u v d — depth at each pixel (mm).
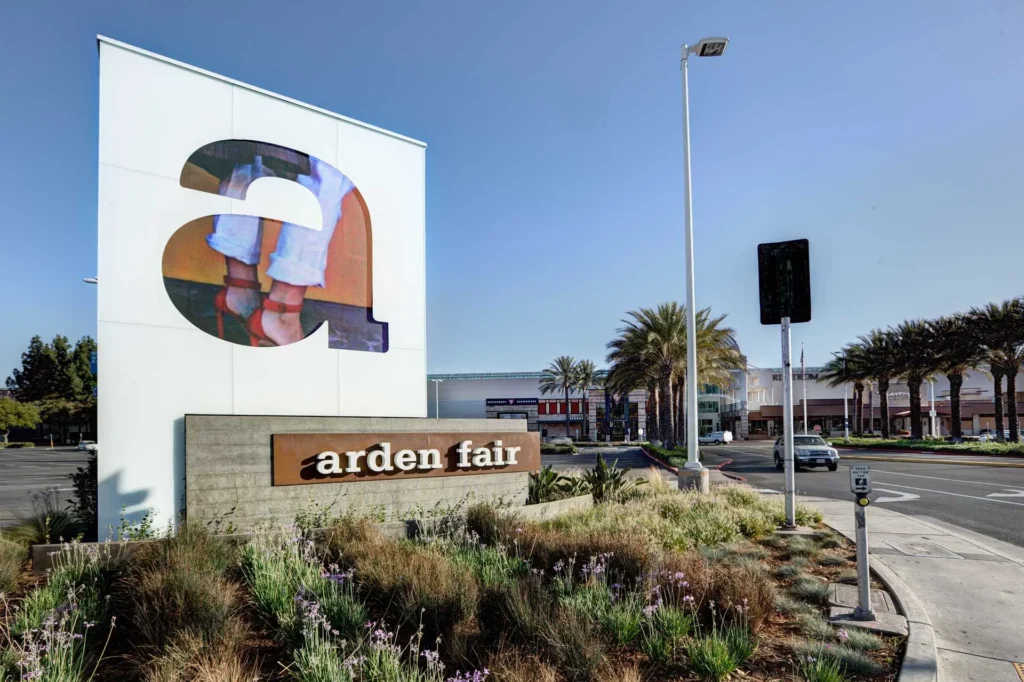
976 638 6297
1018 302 43094
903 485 21250
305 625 4848
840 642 5789
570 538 8211
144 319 9453
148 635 4855
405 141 12953
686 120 17203
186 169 10031
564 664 4844
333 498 10328
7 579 6543
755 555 9250
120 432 9102
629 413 99062
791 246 12094
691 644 5242
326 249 11555
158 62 9898
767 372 105000
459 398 104000
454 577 6238
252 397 10461
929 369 50500
